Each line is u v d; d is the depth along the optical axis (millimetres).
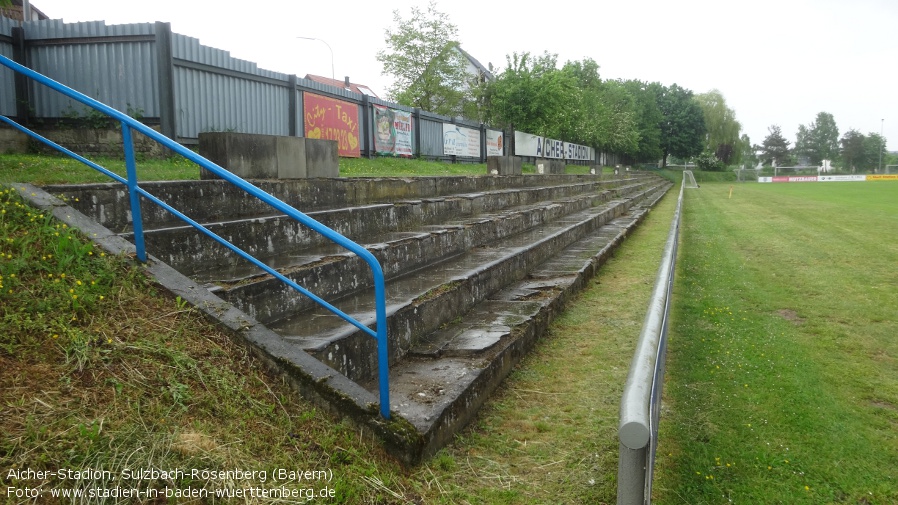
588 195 20594
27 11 12594
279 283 4574
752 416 4434
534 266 9070
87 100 3645
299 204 7082
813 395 4855
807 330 6879
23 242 3494
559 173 24172
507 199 13336
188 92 10523
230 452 2705
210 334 3408
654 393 2561
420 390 3990
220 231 5102
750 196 37469
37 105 10008
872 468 3705
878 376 5355
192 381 2996
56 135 9398
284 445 2959
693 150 84188
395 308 4879
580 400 4473
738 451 3889
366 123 16297
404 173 14281
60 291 3201
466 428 3979
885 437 4137
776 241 14852
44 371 2684
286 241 5973
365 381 4277
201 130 10844
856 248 13422
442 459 3418
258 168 7008
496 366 4711
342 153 15102
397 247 6562
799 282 9656
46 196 4215
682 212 24500
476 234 9039
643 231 16984
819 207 26391
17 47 9914
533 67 31750
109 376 2795
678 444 3979
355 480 2941
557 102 32031
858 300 8352
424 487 3141
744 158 109062
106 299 3309
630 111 61750
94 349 2914
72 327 2994
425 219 9141
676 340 6414
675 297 8570
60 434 2387
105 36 9992
